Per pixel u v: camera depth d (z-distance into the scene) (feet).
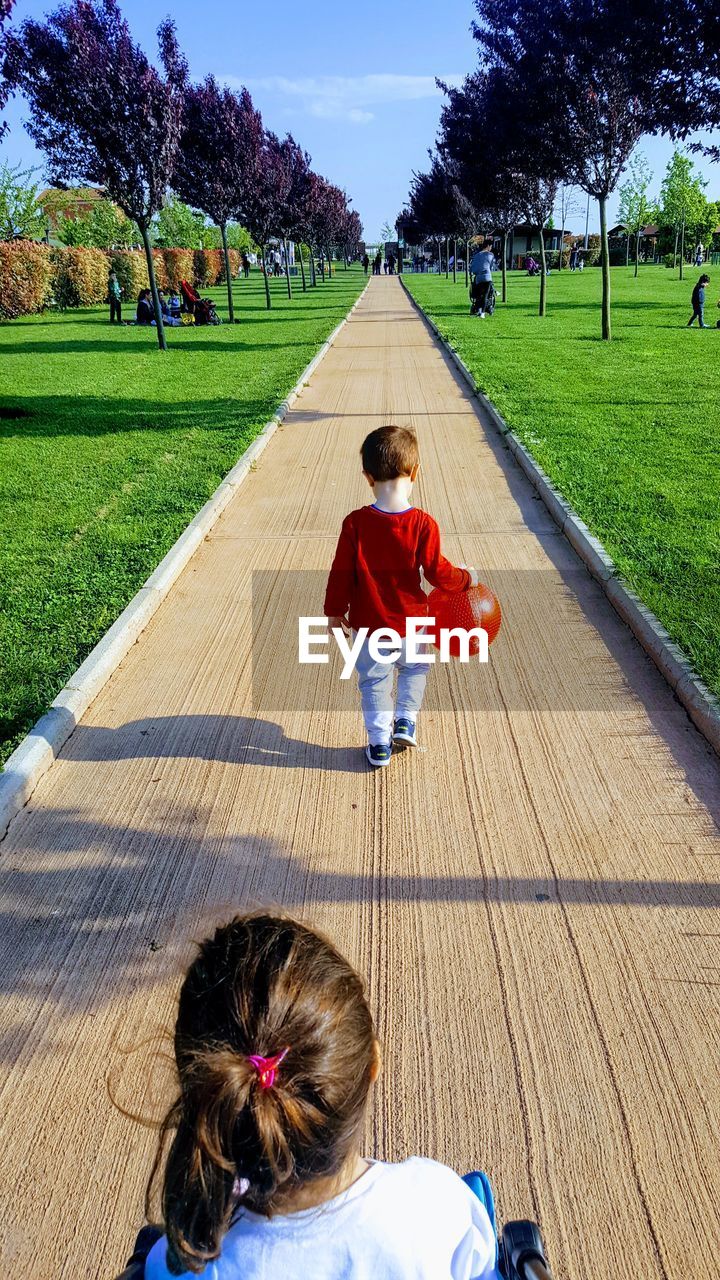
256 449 32.65
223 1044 3.71
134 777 13.50
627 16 33.19
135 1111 8.29
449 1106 8.32
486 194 85.10
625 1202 7.45
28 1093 8.55
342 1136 3.83
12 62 54.54
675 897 10.81
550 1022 9.16
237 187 87.45
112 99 56.59
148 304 89.25
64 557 21.68
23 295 95.20
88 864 11.64
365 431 36.65
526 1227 5.06
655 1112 8.21
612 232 255.91
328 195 171.01
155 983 9.75
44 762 13.58
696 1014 9.20
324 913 10.73
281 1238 3.83
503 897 10.90
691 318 74.95
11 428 37.42
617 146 57.47
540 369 49.62
